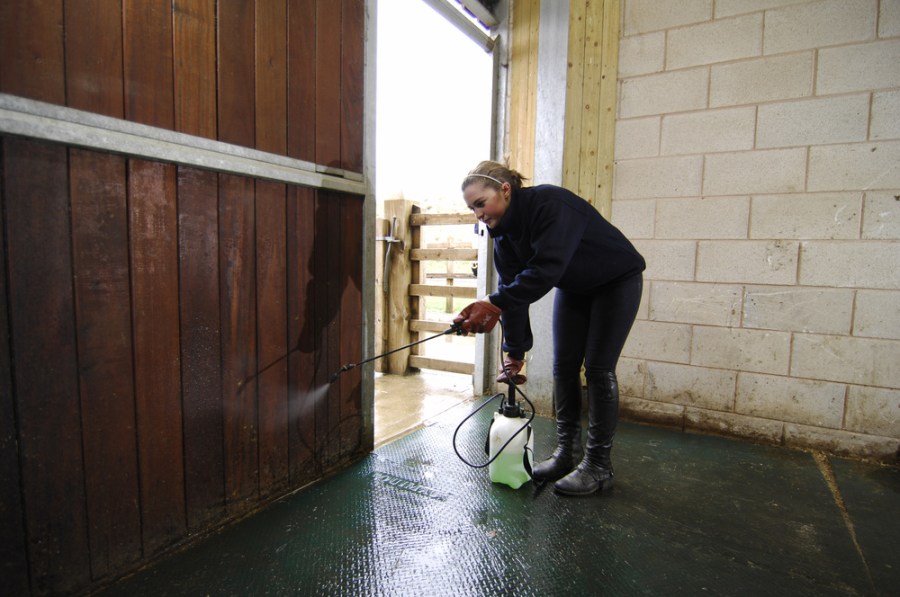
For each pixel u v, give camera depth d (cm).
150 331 125
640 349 264
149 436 127
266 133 152
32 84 98
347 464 200
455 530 151
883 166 208
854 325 217
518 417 181
